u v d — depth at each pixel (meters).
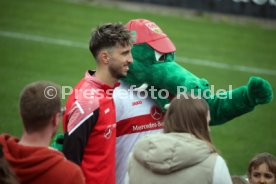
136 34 5.60
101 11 21.91
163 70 5.52
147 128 5.51
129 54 5.09
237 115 5.45
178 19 22.47
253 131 11.48
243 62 17.41
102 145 4.93
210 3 23.92
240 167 9.46
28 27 18.20
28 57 15.23
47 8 21.00
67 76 14.09
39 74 13.94
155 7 23.92
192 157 3.95
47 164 3.84
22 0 21.58
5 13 19.50
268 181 5.32
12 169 3.65
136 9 23.22
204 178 3.95
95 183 4.89
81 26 19.27
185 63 16.61
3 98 11.82
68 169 3.89
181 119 4.09
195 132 4.08
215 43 19.45
